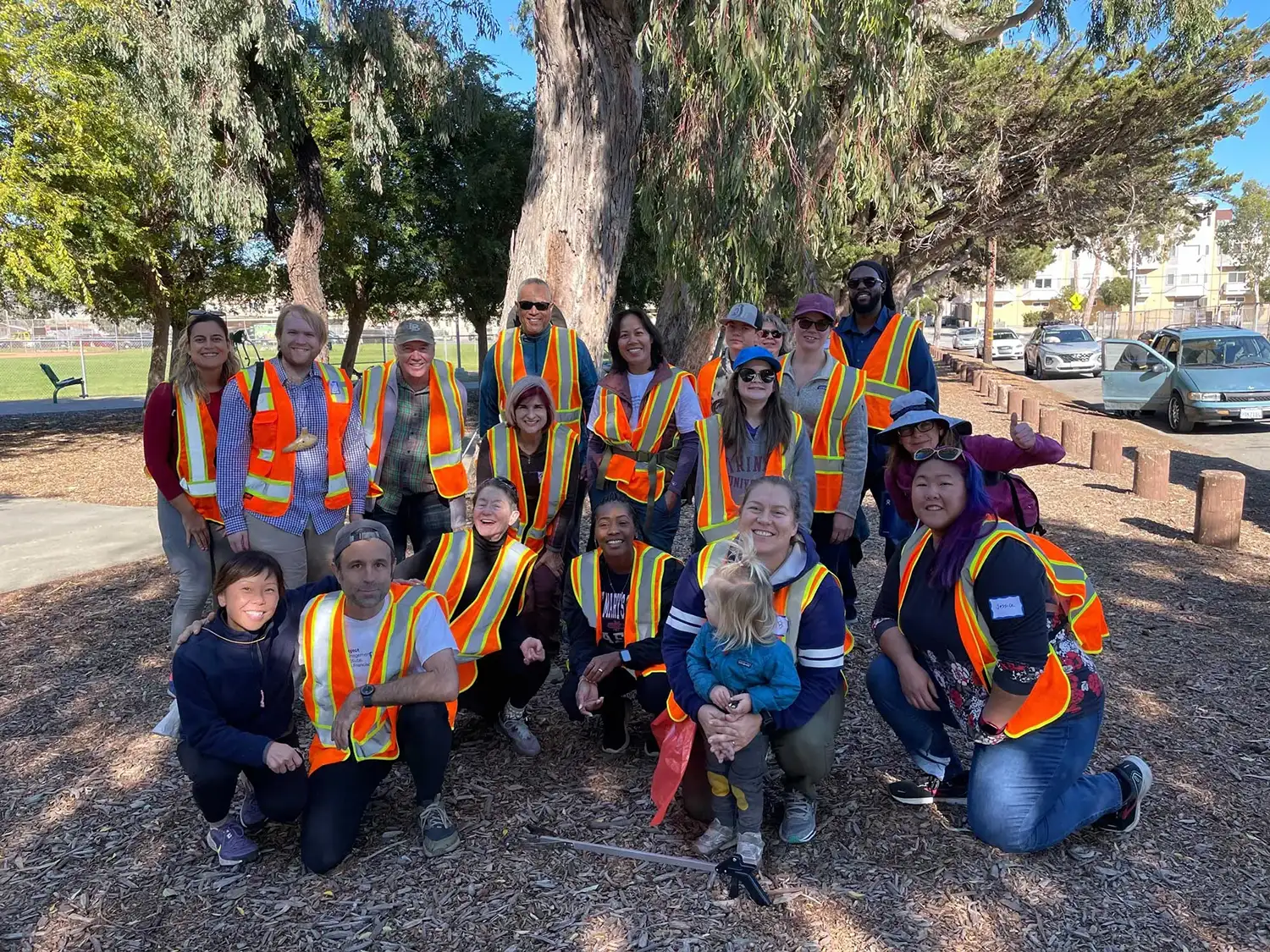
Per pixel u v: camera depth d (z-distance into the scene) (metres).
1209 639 4.98
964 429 3.15
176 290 16.86
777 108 7.28
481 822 3.28
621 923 2.70
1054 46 17.30
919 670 3.11
